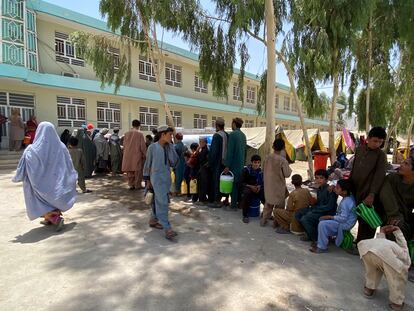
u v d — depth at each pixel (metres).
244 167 6.60
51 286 3.53
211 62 10.74
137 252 4.50
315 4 8.71
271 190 5.73
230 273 3.93
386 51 12.95
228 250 4.66
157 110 22.78
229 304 3.24
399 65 13.63
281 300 3.35
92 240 4.95
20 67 13.93
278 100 37.22
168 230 5.04
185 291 3.47
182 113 25.08
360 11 8.80
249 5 8.29
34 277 3.73
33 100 16.14
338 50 9.73
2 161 12.74
